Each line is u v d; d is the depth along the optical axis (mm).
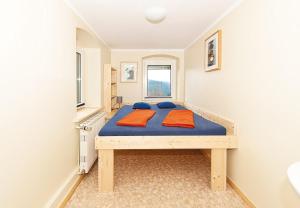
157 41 4074
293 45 1392
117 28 3152
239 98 2154
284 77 1479
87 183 2389
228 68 2408
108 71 4094
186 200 2039
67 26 2141
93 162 2750
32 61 1472
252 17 1885
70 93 2254
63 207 1919
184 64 4922
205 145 2201
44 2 1640
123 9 2383
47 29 1694
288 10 1434
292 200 1423
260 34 1764
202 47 3443
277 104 1558
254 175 1882
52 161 1820
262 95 1748
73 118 2369
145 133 2219
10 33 1229
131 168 2820
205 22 2867
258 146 1815
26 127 1408
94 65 3812
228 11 2387
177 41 4078
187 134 2234
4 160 1195
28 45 1419
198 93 3713
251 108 1925
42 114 1626
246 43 1996
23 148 1377
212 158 2217
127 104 5008
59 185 1976
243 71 2061
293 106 1396
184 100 4945
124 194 2143
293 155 1403
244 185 2064
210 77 3045
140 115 3025
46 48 1680
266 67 1688
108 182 2189
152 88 5191
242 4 2064
